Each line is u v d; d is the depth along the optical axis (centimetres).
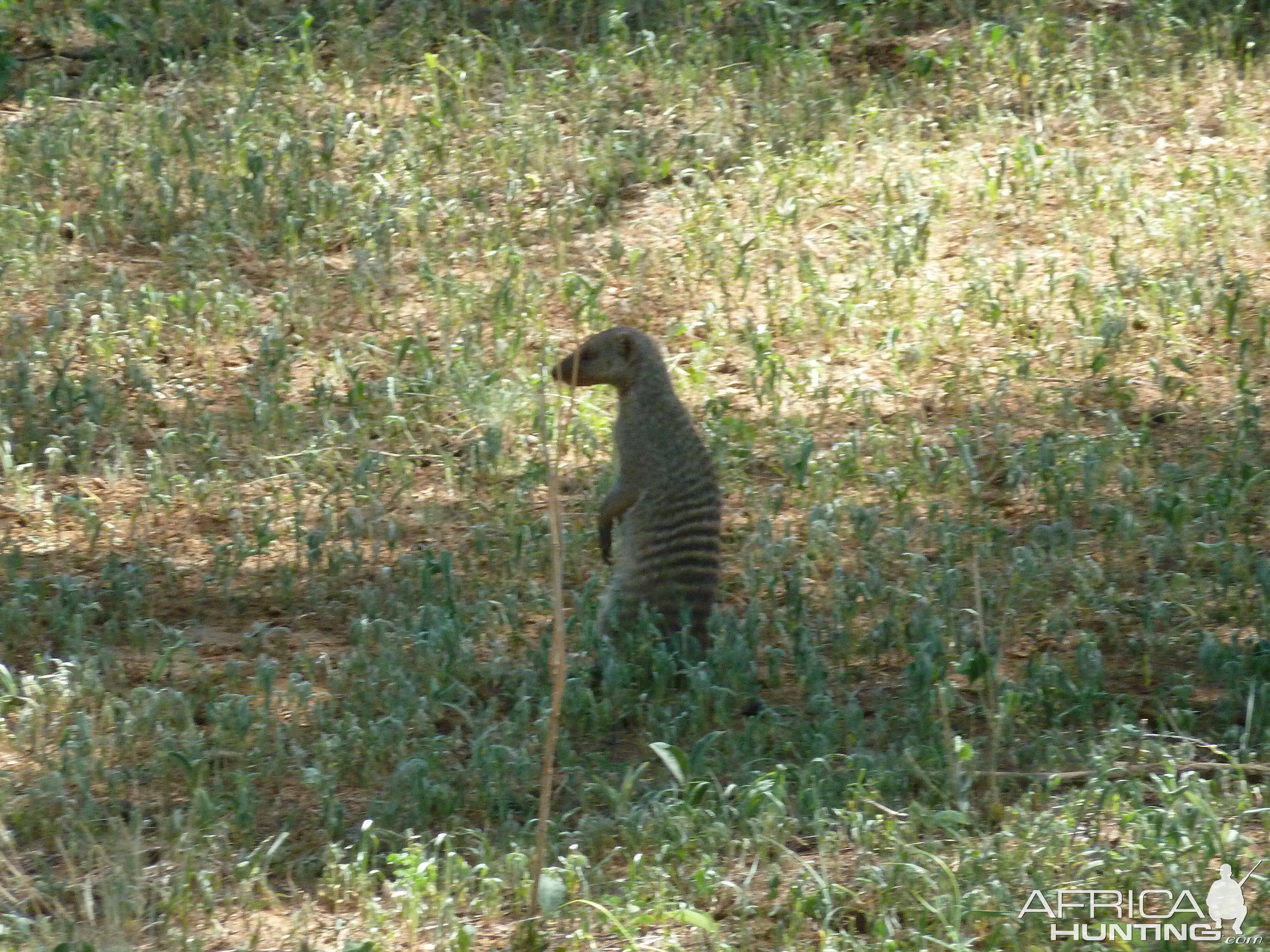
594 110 1830
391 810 775
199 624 1034
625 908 683
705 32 2022
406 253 1592
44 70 1939
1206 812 697
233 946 679
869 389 1345
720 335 1433
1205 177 1681
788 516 1184
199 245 1559
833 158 1716
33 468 1223
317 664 961
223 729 855
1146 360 1399
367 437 1276
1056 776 771
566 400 1337
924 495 1202
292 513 1186
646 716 894
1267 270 1515
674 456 953
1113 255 1485
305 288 1516
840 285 1518
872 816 765
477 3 2116
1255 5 2062
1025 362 1351
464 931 658
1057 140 1791
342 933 689
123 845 717
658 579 952
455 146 1775
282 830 785
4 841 742
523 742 852
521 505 1181
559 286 1524
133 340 1402
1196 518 1137
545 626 1022
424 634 955
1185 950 643
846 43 2030
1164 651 970
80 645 952
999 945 657
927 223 1552
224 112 1819
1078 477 1194
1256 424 1227
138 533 1155
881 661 977
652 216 1659
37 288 1501
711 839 739
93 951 634
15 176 1659
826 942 656
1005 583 1046
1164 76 1911
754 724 854
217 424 1305
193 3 2053
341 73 1909
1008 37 1950
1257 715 852
